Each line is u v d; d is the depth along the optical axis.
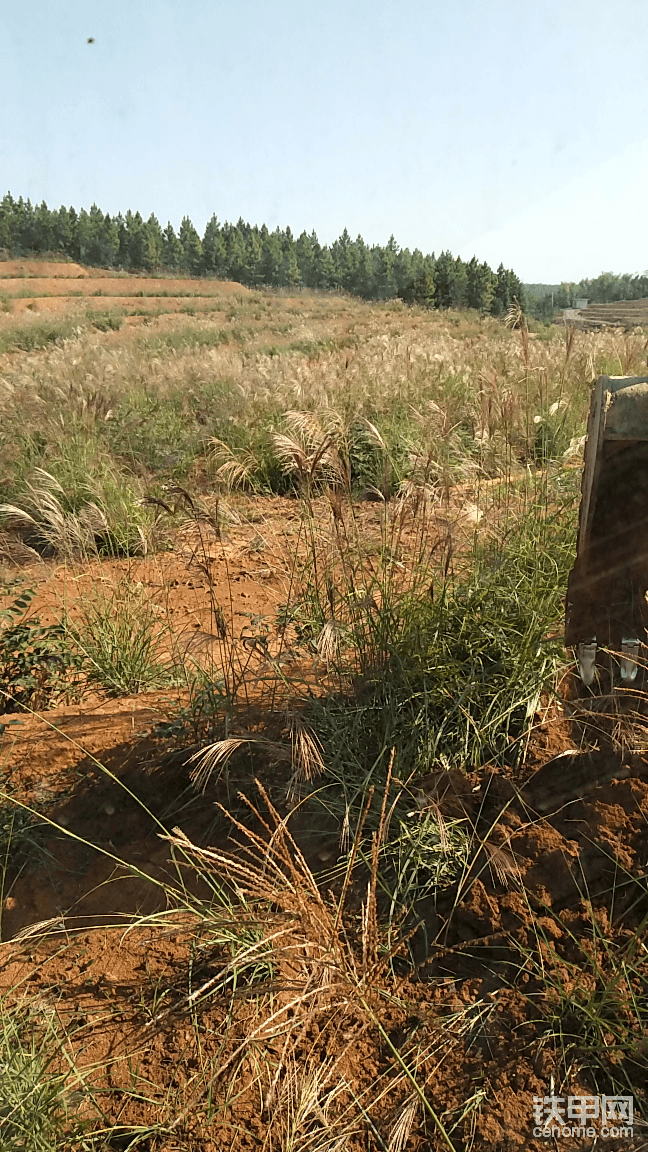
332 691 3.70
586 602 3.18
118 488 8.01
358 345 20.09
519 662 3.49
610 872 2.73
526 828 2.96
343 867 3.01
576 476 6.08
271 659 3.77
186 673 4.46
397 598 3.99
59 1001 2.62
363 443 8.60
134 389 12.59
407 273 100.81
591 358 10.99
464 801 3.15
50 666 4.46
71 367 13.76
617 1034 2.31
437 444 6.11
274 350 22.17
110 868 3.18
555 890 2.74
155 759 3.68
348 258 103.44
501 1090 2.26
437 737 3.31
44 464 8.58
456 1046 2.39
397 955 2.68
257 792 3.40
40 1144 2.10
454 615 3.79
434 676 3.51
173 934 2.59
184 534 7.54
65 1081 2.32
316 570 4.52
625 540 3.03
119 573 6.63
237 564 6.76
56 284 69.38
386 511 4.62
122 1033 2.51
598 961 2.50
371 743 3.43
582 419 8.78
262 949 2.57
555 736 3.32
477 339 21.16
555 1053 2.32
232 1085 2.32
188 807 3.42
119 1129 2.21
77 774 3.66
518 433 6.96
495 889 2.79
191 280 84.38
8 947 2.85
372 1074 2.34
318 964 2.41
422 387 11.17
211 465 9.26
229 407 11.24
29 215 92.88
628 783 2.97
